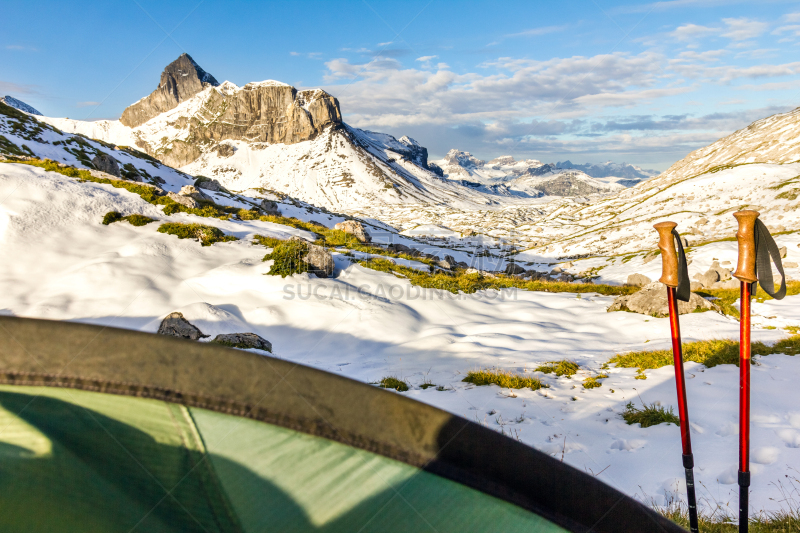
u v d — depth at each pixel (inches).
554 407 318.3
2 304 577.0
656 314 652.1
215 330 557.6
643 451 235.5
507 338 570.3
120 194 961.5
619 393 337.7
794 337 434.9
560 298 855.1
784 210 3250.5
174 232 855.7
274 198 3348.9
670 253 109.0
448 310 737.6
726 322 580.1
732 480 195.5
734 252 1432.1
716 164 7317.9
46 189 857.5
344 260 927.7
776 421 252.1
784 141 6289.4
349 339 581.6
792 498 171.6
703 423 262.7
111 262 706.8
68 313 567.5
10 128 1897.1
